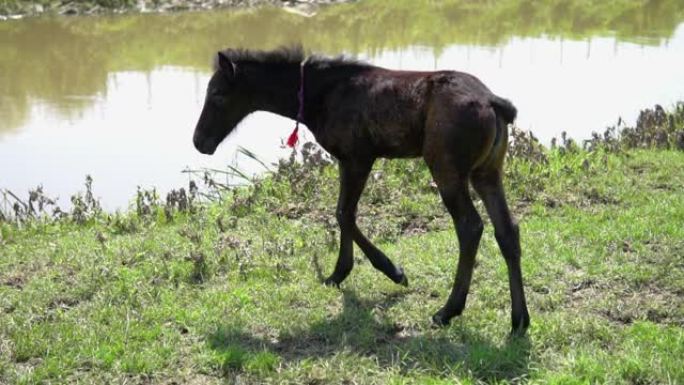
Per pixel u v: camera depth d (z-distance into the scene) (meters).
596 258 7.26
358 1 24.00
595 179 9.52
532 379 5.38
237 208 8.91
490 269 7.12
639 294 6.65
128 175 10.64
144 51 17.06
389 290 6.84
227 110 6.74
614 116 12.93
